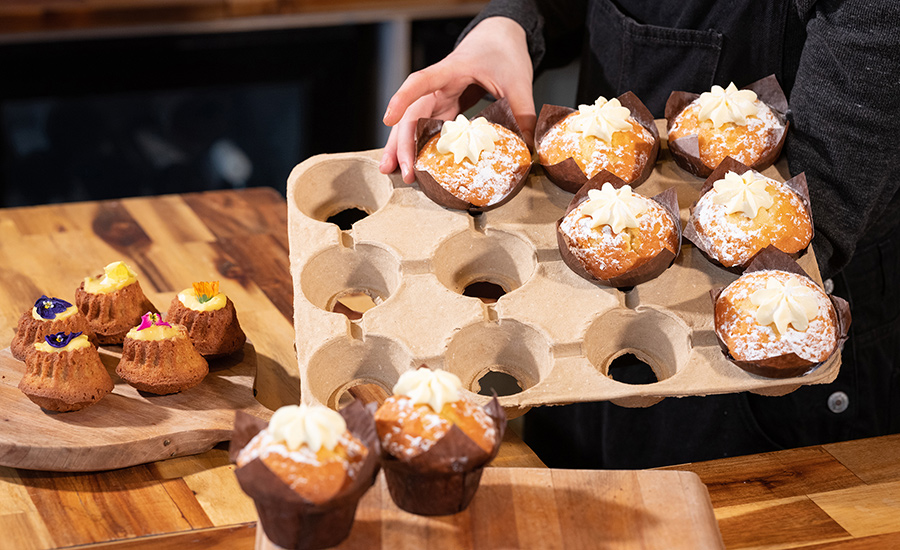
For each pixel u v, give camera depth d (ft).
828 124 3.44
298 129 8.54
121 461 3.05
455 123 3.55
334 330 3.12
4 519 2.87
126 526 2.87
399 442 2.30
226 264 4.54
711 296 3.09
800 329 2.87
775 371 2.88
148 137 8.18
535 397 2.89
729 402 4.40
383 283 3.56
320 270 3.50
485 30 4.42
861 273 4.20
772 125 3.60
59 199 8.19
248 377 3.44
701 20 4.08
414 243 3.46
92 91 7.59
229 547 2.77
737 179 3.25
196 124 8.24
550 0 4.70
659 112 4.33
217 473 3.11
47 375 3.11
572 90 5.99
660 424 4.64
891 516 2.95
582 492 2.62
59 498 2.97
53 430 3.07
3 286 4.24
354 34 8.09
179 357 3.25
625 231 3.17
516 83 4.31
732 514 2.96
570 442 5.08
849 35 3.33
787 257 3.06
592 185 3.34
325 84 8.26
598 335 3.22
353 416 2.32
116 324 3.56
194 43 7.63
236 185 8.70
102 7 7.18
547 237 3.50
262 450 2.18
